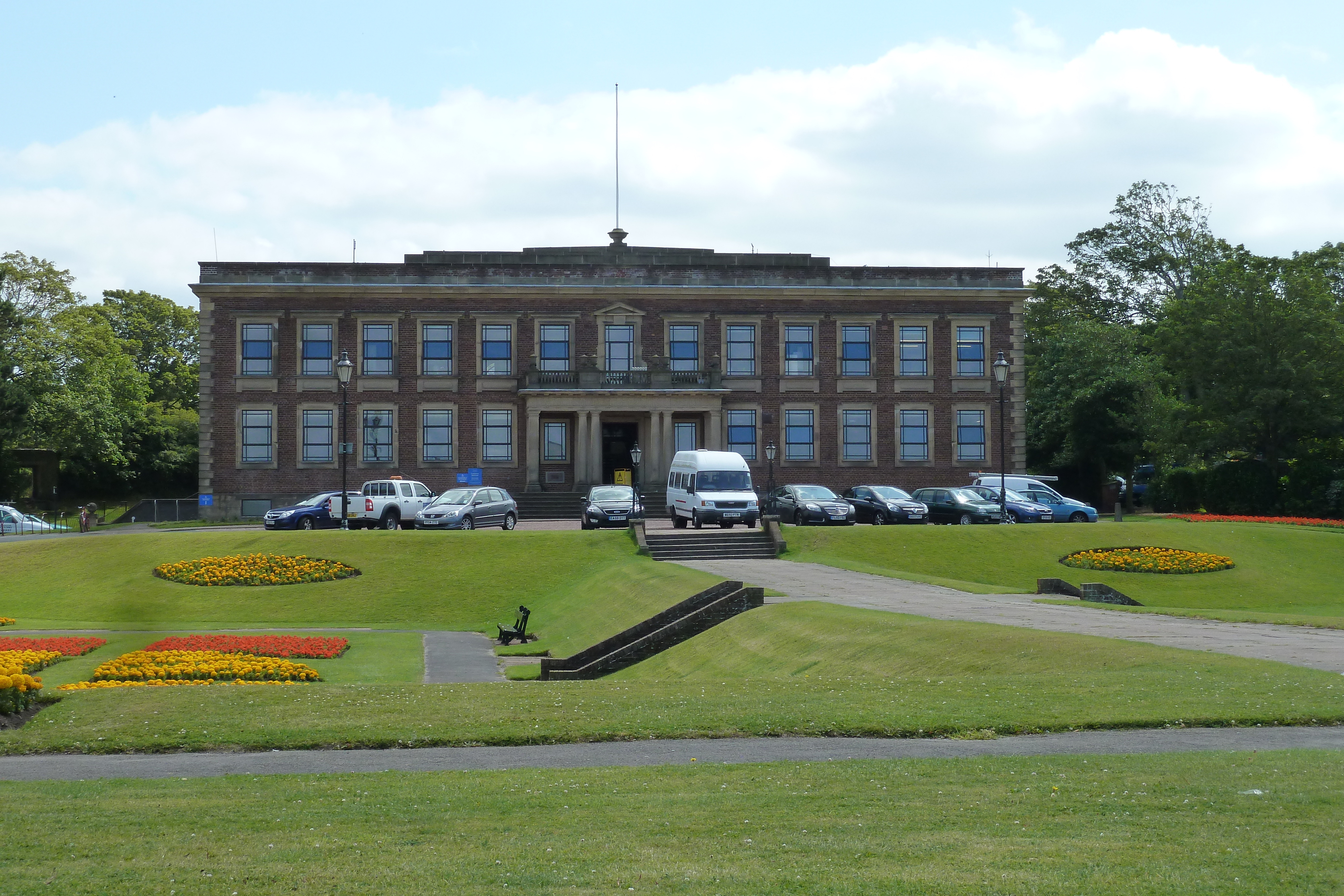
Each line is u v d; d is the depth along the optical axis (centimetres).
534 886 912
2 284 7956
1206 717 1580
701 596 3052
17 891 916
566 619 3609
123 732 1599
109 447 8688
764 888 901
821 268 7238
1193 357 6856
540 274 7081
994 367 6456
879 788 1223
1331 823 1053
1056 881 904
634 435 7281
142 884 930
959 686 1841
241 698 1794
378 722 1642
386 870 956
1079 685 1811
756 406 7181
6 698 1680
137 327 11106
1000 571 4356
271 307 6900
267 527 5538
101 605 3972
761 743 1512
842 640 2497
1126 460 7662
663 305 7144
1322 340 6594
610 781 1285
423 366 6994
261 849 1023
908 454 7275
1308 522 5431
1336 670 1944
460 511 5284
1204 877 908
